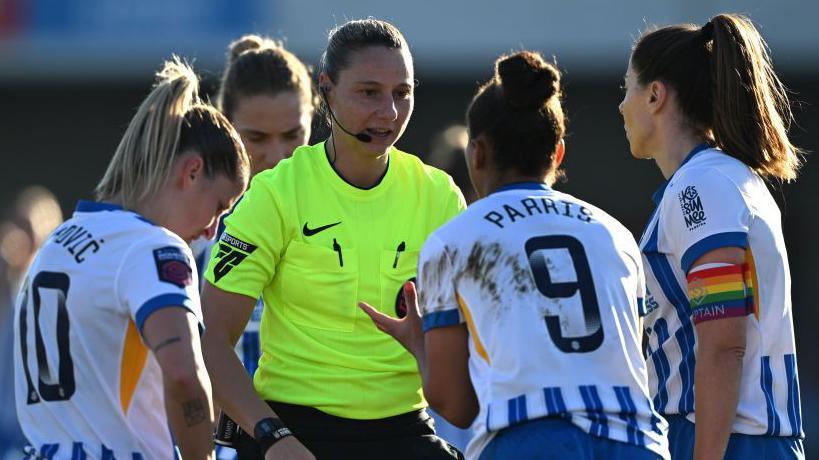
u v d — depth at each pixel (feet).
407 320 39.14
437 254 36.60
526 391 35.01
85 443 36.27
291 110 53.01
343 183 44.01
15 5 125.59
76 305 36.24
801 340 136.26
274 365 43.86
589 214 37.55
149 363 36.70
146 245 36.22
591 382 35.27
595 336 35.68
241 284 42.68
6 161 143.84
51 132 143.74
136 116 38.24
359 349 43.21
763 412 40.45
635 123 43.47
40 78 131.54
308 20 121.49
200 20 122.93
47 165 144.15
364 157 43.68
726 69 41.16
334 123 43.75
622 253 37.22
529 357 35.12
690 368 41.19
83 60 125.70
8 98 142.51
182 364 34.94
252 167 53.78
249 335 52.90
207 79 120.78
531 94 37.06
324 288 43.11
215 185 38.11
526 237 36.19
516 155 37.52
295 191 43.57
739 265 39.50
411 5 124.06
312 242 43.27
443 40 124.36
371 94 42.80
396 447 43.39
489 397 35.42
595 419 34.91
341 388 42.96
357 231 43.70
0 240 72.43
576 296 35.81
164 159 37.47
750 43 41.57
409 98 43.83
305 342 43.19
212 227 39.14
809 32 123.54
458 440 65.67
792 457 41.11
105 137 143.64
